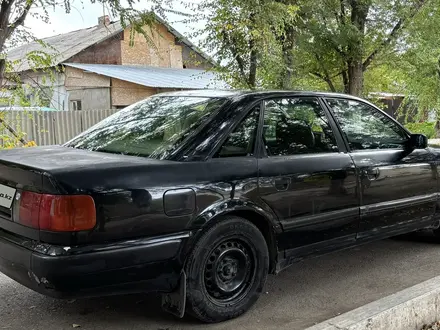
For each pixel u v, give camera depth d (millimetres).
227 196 3338
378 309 3121
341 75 11109
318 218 3881
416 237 5770
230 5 8070
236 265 3508
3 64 7051
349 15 10344
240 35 8336
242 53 8539
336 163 4020
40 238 2869
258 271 3594
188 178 3193
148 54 22672
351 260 4965
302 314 3660
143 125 3848
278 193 3613
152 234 3045
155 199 3037
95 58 21453
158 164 3145
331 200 3961
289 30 9383
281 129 3838
